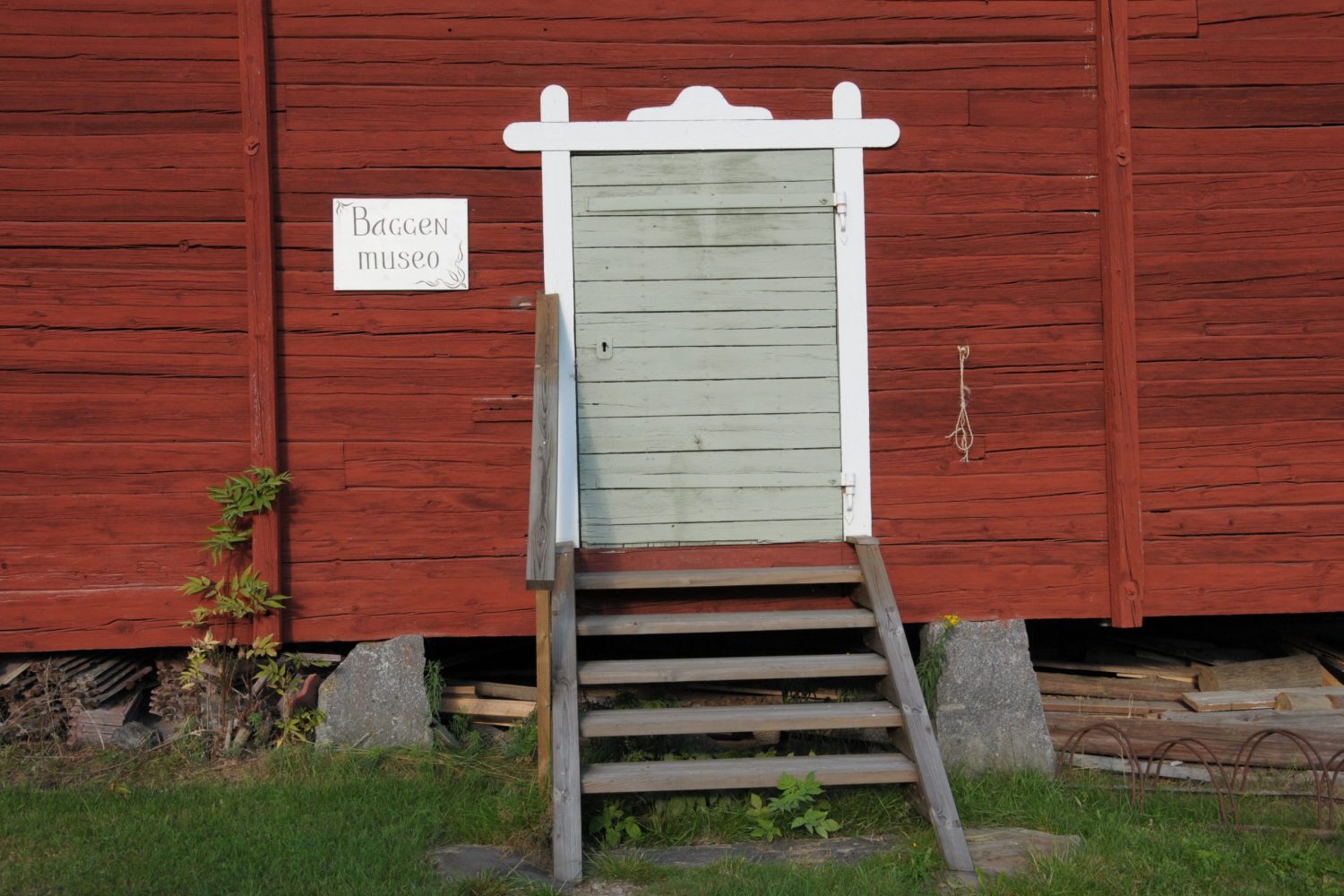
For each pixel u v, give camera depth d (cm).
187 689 582
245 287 594
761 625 536
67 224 586
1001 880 433
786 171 614
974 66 620
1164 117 619
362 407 598
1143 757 586
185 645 590
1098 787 552
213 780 545
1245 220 620
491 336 604
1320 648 666
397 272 600
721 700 596
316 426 596
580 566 592
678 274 610
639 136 608
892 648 523
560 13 608
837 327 614
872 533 611
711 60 613
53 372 584
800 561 602
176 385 590
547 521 498
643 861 455
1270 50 623
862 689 591
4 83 585
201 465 589
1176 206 619
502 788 533
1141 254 617
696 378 611
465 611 599
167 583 587
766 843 483
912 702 502
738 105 613
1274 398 619
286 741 579
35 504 581
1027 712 594
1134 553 605
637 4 611
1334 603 616
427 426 600
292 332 595
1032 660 693
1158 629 716
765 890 425
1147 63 619
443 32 603
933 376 615
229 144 593
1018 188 619
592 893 431
